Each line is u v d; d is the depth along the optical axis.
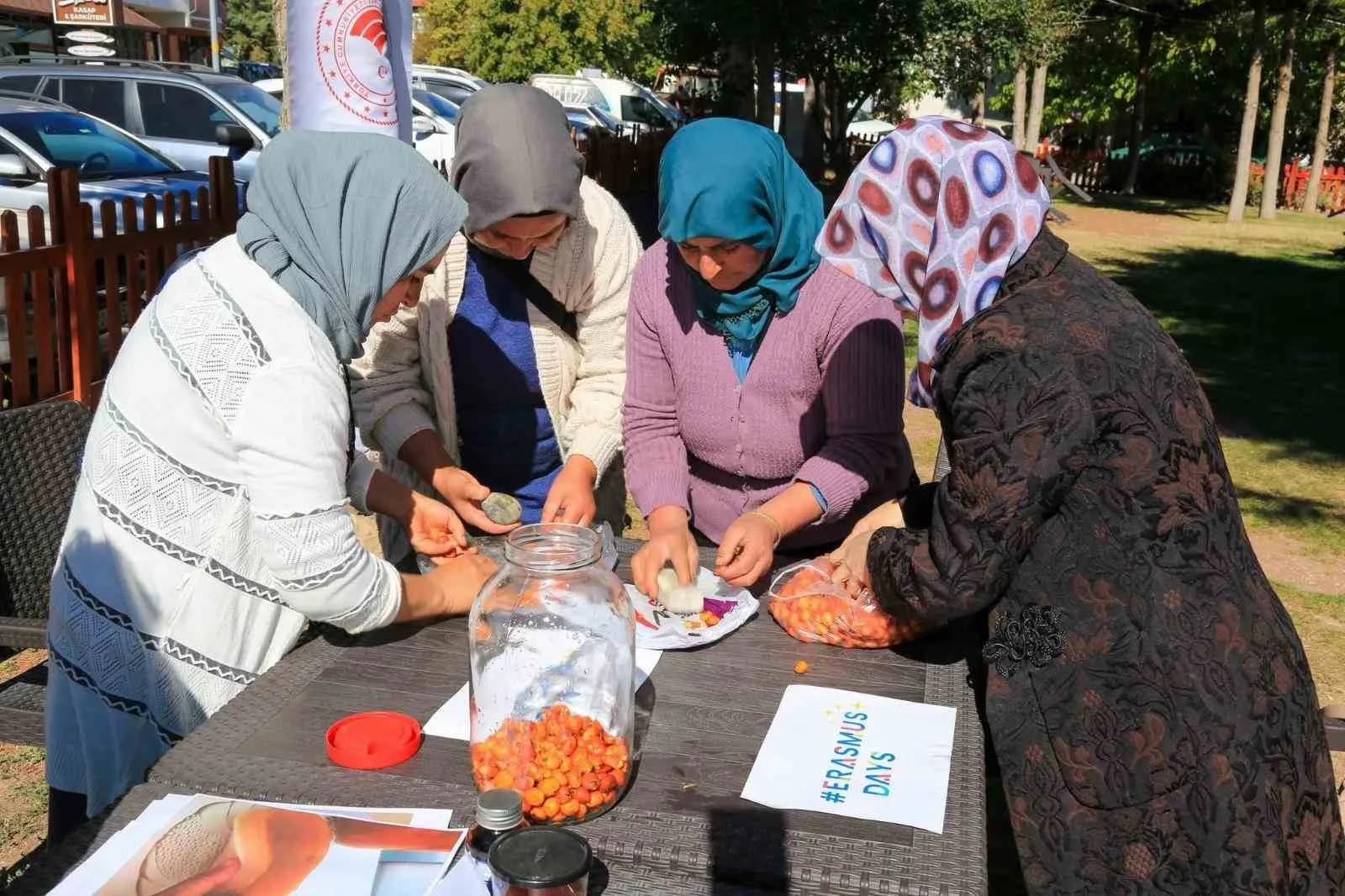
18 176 6.91
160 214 6.79
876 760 1.67
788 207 2.12
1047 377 1.53
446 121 13.80
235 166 8.69
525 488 2.81
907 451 2.40
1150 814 1.56
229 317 1.78
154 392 1.82
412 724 1.70
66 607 1.94
